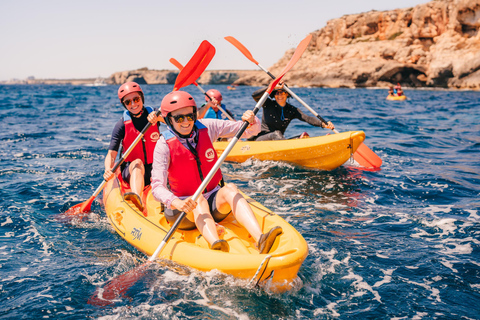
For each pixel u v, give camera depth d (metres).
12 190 4.96
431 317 2.36
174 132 3.07
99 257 3.20
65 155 7.21
